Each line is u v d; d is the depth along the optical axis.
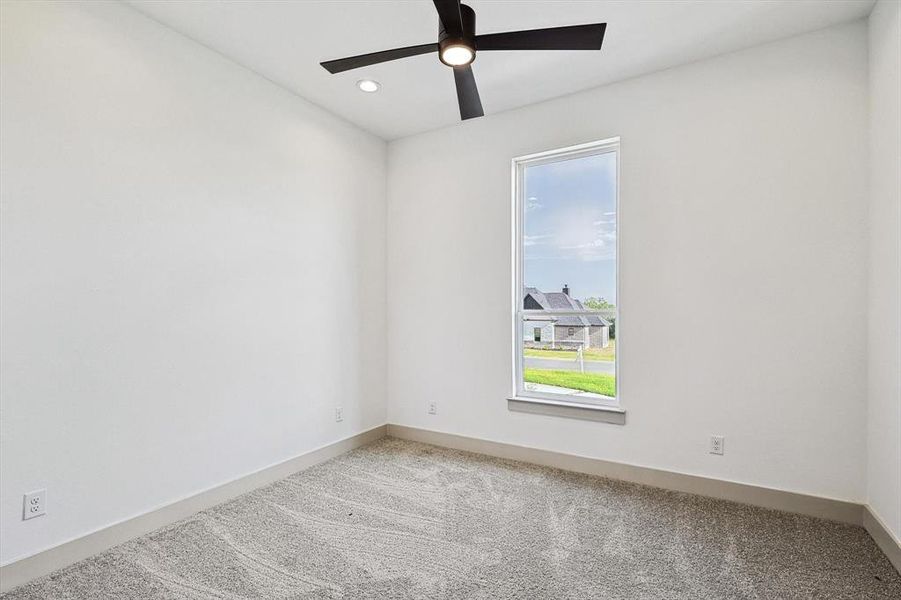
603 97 3.09
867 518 2.29
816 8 2.29
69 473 2.04
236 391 2.78
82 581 1.91
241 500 2.71
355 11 2.32
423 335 3.86
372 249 3.89
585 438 3.14
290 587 1.88
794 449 2.52
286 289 3.11
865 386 2.35
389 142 4.04
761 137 2.61
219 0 2.23
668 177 2.87
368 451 3.61
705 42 2.59
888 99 2.10
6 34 1.86
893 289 2.05
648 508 2.58
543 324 3.40
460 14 1.80
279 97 3.08
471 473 3.13
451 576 1.95
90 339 2.12
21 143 1.90
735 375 2.67
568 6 2.28
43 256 1.97
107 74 2.19
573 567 2.02
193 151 2.56
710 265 2.74
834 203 2.43
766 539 2.23
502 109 3.45
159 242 2.39
